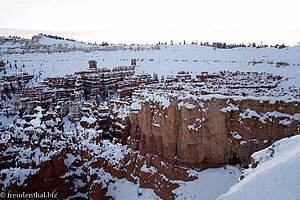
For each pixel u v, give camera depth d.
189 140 27.70
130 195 32.81
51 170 31.47
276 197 11.95
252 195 12.59
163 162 30.75
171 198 28.20
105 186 33.66
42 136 32.66
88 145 36.84
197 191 26.56
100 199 32.59
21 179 29.08
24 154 31.56
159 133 30.77
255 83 37.59
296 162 13.44
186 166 28.83
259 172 14.17
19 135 37.53
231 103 26.28
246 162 25.94
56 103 65.94
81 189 35.09
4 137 35.84
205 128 27.09
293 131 23.92
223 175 26.44
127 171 36.00
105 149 38.00
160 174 30.83
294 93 28.52
